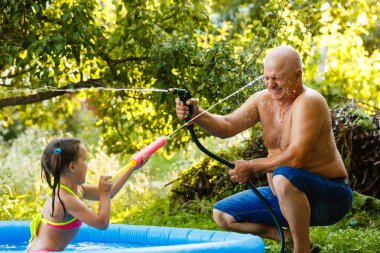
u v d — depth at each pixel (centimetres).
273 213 494
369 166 791
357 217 721
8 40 721
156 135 843
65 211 438
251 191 533
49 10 771
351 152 784
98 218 435
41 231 445
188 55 737
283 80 493
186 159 994
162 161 1385
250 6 1527
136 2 771
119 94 817
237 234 479
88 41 716
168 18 793
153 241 528
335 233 647
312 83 1130
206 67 720
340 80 1112
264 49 742
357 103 831
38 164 998
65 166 439
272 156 505
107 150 876
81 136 1469
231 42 777
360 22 940
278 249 580
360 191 791
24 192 941
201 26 804
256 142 829
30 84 825
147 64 770
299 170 480
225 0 1648
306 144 480
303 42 777
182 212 812
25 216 796
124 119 852
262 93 528
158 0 804
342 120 799
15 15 702
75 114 1522
